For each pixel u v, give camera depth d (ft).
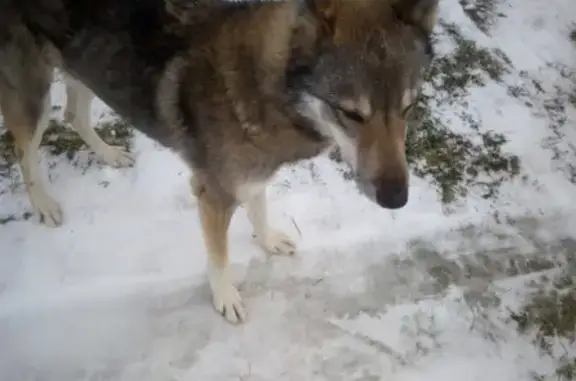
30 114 4.00
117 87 3.67
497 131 5.05
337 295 4.27
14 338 3.97
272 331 4.12
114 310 4.11
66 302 4.10
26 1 3.61
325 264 4.37
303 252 4.39
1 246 4.26
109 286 4.17
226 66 3.33
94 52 3.62
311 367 4.03
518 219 4.66
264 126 3.39
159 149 4.73
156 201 4.51
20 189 4.51
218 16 3.41
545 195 4.78
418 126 5.00
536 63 5.47
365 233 4.49
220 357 4.02
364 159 3.19
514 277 4.44
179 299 4.18
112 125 4.81
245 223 4.49
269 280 4.29
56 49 3.74
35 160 4.21
